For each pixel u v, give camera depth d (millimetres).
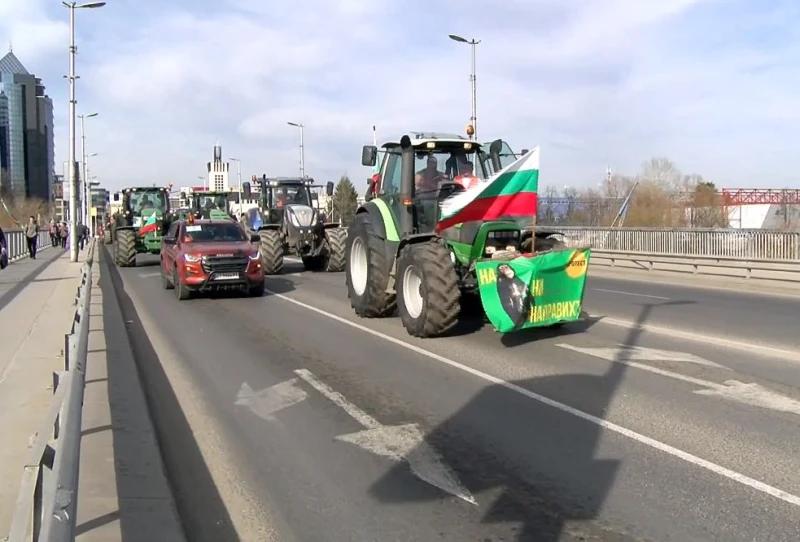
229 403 7023
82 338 6520
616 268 23859
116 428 6227
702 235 22266
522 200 9836
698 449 5449
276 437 5965
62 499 2789
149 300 15469
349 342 10039
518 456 5379
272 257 21156
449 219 9938
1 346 9906
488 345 9562
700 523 4219
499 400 6871
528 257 9266
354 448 5648
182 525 4336
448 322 9789
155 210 28250
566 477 4957
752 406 6562
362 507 4559
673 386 7301
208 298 15648
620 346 9422
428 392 7230
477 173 11289
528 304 9336
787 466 5090
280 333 10938
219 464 5355
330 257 21969
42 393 7258
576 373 7898
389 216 11438
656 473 4996
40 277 21625
